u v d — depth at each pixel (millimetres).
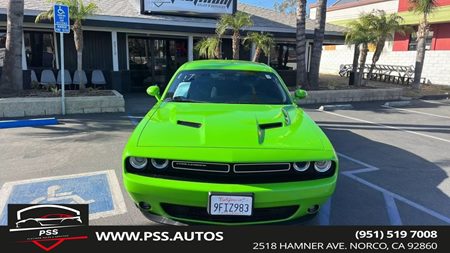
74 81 12188
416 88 16656
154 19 12414
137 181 2857
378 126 8820
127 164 2961
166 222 3002
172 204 2906
